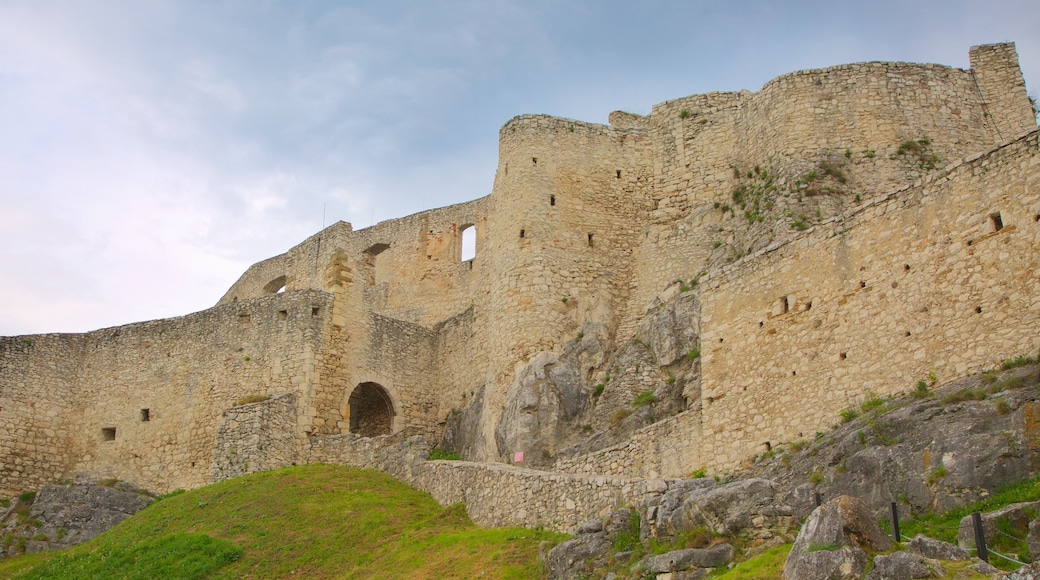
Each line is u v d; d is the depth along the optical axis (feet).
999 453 55.01
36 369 137.39
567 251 120.26
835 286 75.82
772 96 116.88
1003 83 112.37
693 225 117.80
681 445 84.17
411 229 180.45
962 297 66.59
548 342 114.11
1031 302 62.54
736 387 81.35
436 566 75.15
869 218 74.64
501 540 76.54
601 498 73.56
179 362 132.87
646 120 145.89
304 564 83.51
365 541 86.33
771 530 55.26
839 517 47.67
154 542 90.63
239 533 90.53
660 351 102.89
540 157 125.18
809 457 67.87
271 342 126.52
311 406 121.39
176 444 128.36
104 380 138.10
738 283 84.38
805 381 75.77
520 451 102.06
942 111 111.34
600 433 97.96
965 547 48.29
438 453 121.80
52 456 134.82
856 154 109.60
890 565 44.39
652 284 117.29
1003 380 60.59
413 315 172.65
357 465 112.16
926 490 56.80
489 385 116.37
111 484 130.00
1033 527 46.09
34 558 107.24
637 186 126.41
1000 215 65.67
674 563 55.72
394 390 131.34
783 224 102.73
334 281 129.80
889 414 63.72
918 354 68.28
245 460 112.98
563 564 64.39
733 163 120.67
